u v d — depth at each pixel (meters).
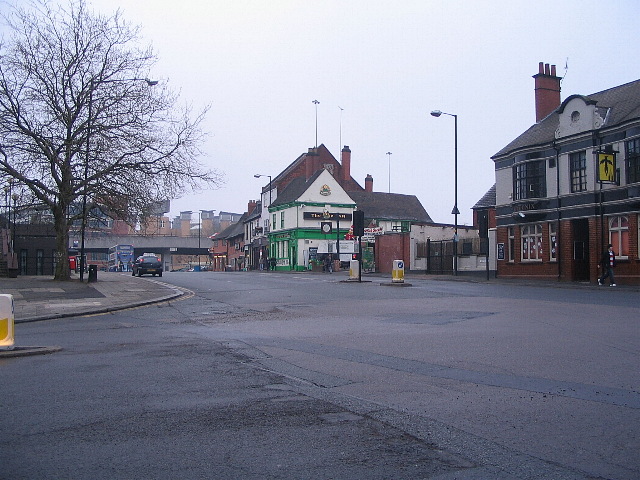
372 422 5.48
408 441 4.93
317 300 19.67
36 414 5.84
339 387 6.93
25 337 11.67
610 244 26.52
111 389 6.90
